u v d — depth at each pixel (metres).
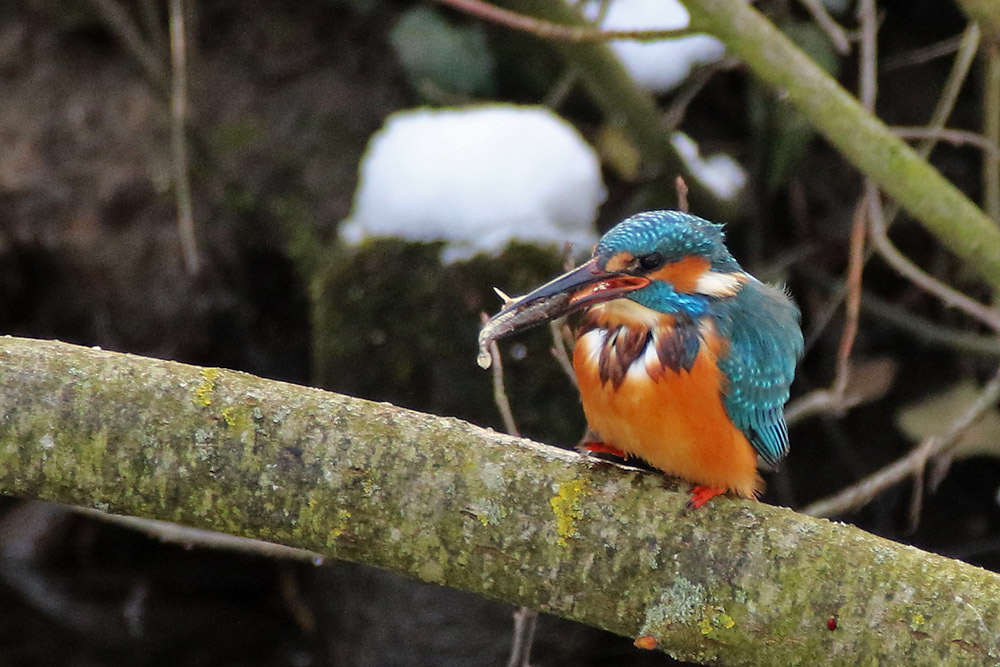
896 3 12.26
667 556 4.76
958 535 11.86
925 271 12.08
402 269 10.26
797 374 11.95
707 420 5.37
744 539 4.77
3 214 11.41
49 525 11.77
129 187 11.62
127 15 12.30
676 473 5.48
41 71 12.07
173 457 4.77
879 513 11.91
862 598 4.66
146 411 4.78
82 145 11.75
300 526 4.83
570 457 4.93
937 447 8.71
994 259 7.96
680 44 11.88
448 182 10.50
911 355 11.97
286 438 4.80
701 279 5.69
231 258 11.67
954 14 12.16
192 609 11.82
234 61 12.33
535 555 4.80
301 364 11.91
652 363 5.44
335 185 11.88
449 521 4.79
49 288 11.56
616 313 5.66
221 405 4.82
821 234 12.02
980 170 12.20
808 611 4.68
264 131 12.03
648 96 10.90
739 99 12.23
